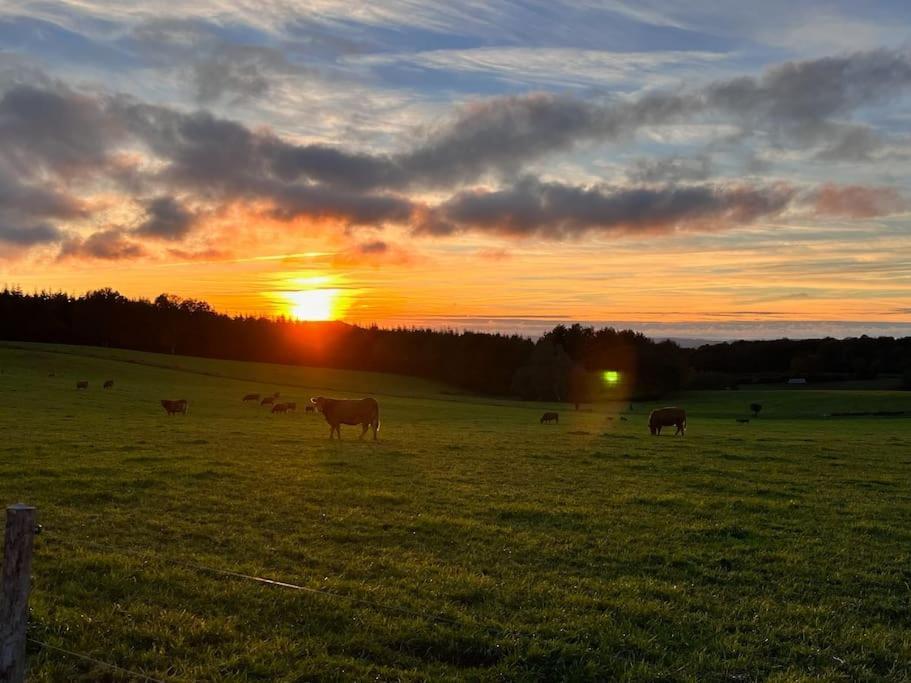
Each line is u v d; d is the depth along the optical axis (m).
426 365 148.25
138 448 26.31
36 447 25.05
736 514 17.52
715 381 141.50
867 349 161.00
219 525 14.60
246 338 167.25
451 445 31.94
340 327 178.50
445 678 8.03
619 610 10.41
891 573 12.84
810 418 82.06
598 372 122.50
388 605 10.12
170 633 8.83
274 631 9.12
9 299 162.50
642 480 22.66
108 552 12.13
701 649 9.14
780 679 8.26
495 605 10.38
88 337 160.12
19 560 5.96
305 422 49.25
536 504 17.92
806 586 11.99
